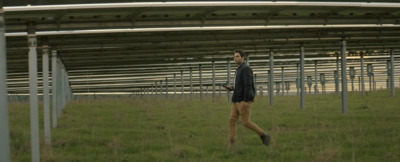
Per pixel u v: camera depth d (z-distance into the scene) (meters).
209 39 22.39
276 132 15.29
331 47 28.05
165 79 59.62
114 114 26.97
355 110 24.39
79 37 19.61
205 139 14.54
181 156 11.91
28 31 11.31
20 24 14.73
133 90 72.81
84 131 17.91
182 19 16.77
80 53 26.23
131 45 22.00
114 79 57.34
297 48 28.50
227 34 21.11
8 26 14.68
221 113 24.62
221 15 16.97
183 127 18.55
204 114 24.11
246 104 12.48
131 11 14.77
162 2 13.91
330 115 21.75
